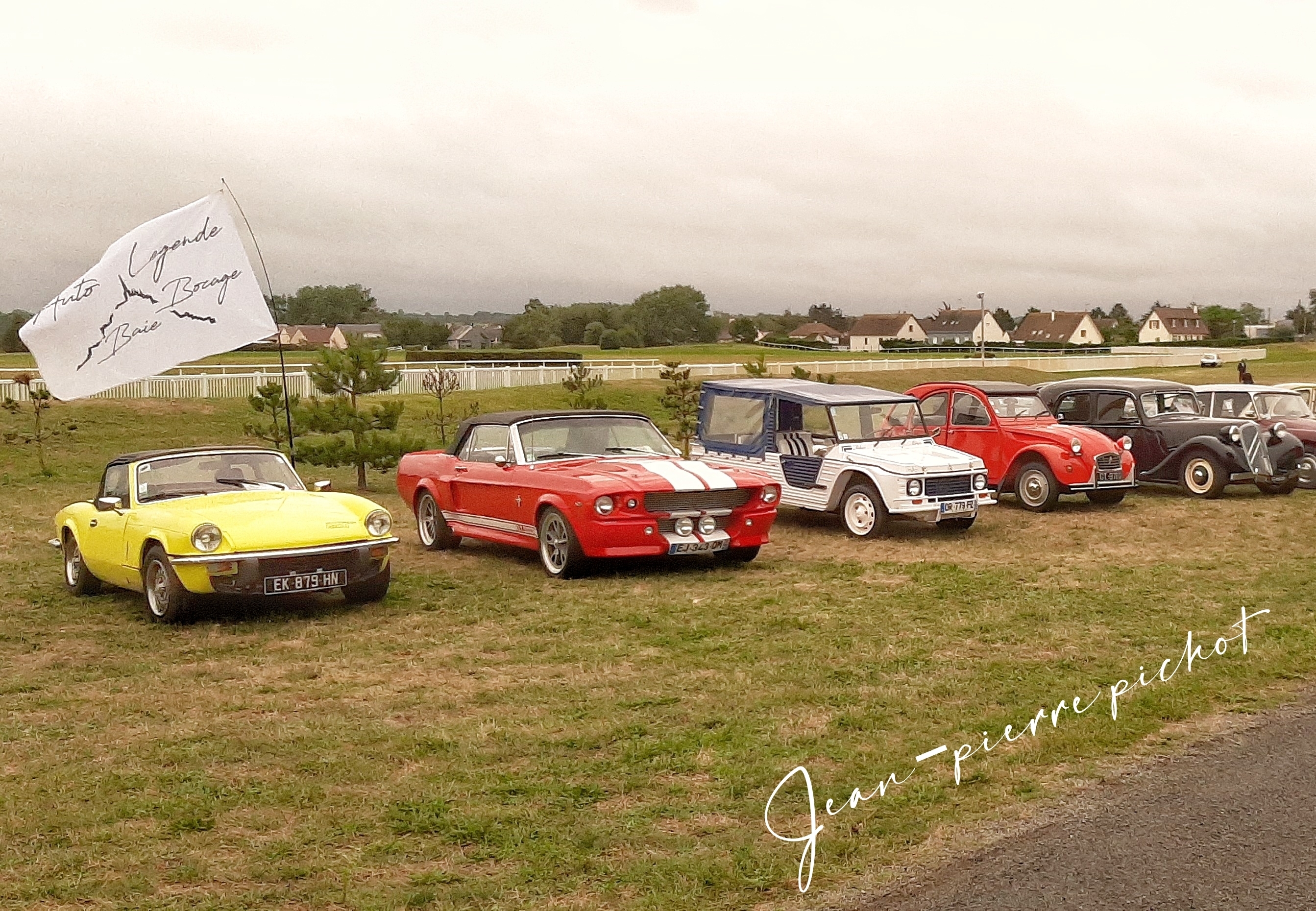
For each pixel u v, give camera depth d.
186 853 4.71
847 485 13.54
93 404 29.16
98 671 7.77
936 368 58.25
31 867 4.57
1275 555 11.95
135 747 6.10
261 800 5.29
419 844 4.77
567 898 4.27
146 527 9.33
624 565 11.66
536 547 11.45
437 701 6.88
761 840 4.77
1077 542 13.00
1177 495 17.53
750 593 10.11
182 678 7.53
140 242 12.38
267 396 20.19
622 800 5.24
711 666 7.61
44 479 21.58
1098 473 15.47
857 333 144.75
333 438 23.20
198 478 10.23
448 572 11.59
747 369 32.09
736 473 11.48
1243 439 16.86
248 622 9.26
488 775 5.57
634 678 7.32
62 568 12.24
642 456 11.93
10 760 5.93
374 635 8.73
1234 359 84.31
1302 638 8.10
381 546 9.55
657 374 45.09
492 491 11.91
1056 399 18.72
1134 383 18.41
